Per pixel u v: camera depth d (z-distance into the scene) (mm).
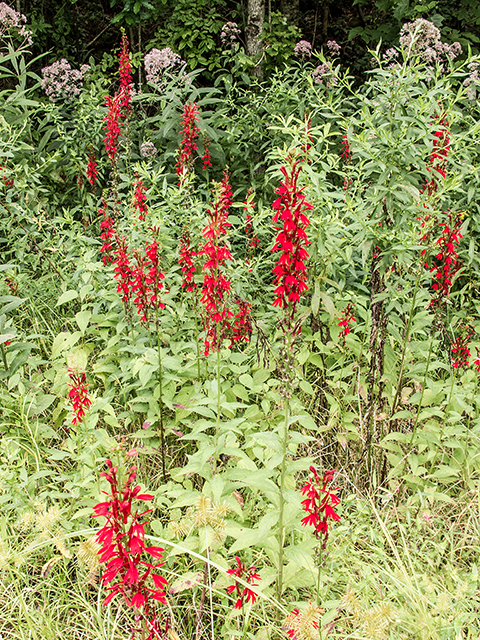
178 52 8391
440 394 3256
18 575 2375
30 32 5535
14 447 2992
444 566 2596
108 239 3932
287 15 9102
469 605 2260
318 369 3926
